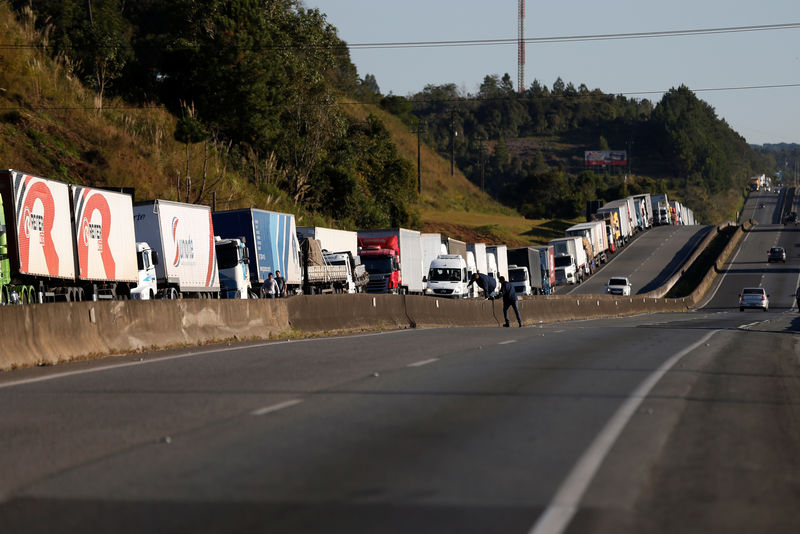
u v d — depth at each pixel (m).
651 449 30.33
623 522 21.52
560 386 46.62
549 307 172.75
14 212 92.12
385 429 33.88
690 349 73.19
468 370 54.28
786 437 33.47
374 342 79.38
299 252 167.12
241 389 45.59
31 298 95.62
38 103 195.88
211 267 141.00
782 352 76.44
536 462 28.03
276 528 20.95
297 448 30.42
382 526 21.03
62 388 47.25
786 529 21.23
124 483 25.69
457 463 27.89
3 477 26.72
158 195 198.50
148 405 40.59
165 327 77.44
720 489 25.09
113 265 114.62
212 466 27.75
